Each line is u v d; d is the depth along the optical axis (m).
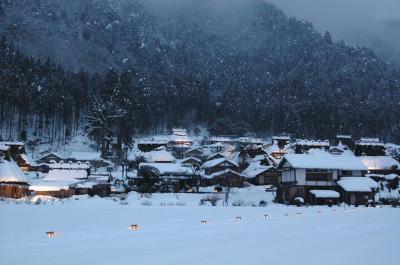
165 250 20.50
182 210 51.00
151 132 186.50
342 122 195.88
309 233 27.98
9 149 105.50
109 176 93.94
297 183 82.62
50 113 156.50
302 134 191.12
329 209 62.38
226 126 189.88
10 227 30.80
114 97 156.00
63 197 76.44
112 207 53.75
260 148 127.75
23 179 78.31
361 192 80.44
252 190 93.62
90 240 23.95
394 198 82.62
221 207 59.88
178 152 147.75
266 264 17.30
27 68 179.38
